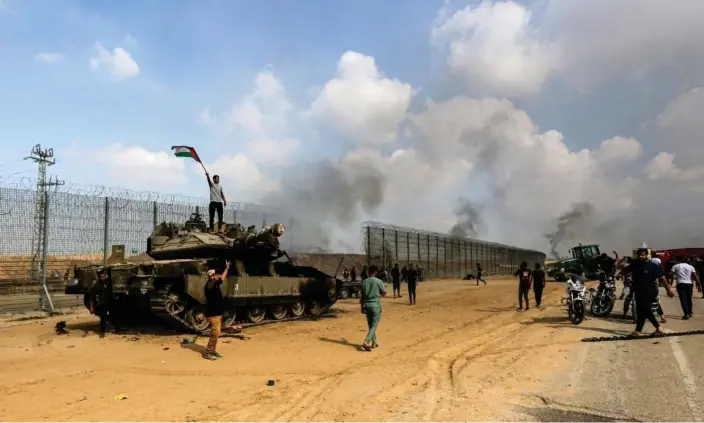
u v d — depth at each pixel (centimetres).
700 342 1059
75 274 1537
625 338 1131
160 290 1334
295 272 1900
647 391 707
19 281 1962
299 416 636
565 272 3981
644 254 1156
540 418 605
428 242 4947
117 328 1469
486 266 6494
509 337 1238
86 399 729
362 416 630
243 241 1608
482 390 741
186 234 1673
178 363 988
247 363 983
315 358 1026
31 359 1039
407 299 2541
